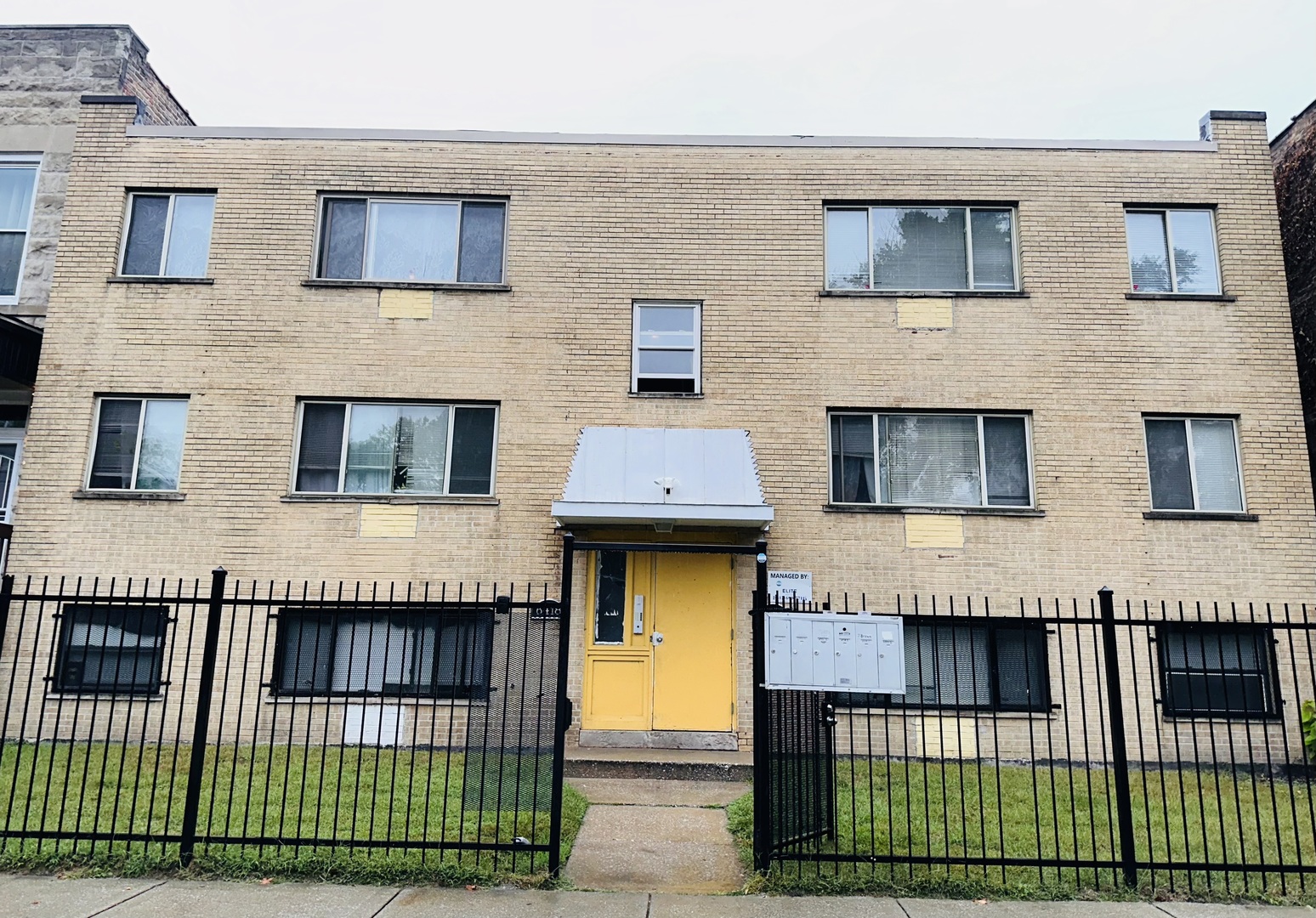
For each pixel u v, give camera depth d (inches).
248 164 443.5
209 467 412.8
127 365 422.0
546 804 288.0
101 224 435.5
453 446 423.2
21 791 291.9
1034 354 424.5
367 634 398.9
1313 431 459.8
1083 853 249.1
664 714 392.8
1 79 481.1
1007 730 387.5
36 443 413.1
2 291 457.7
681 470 402.6
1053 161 442.9
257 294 429.4
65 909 201.8
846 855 225.3
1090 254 433.4
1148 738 386.0
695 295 433.4
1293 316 483.8
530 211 441.4
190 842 226.8
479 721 386.6
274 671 383.6
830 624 237.3
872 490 418.9
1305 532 405.1
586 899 215.3
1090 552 404.5
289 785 305.1
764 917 205.8
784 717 252.1
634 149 446.9
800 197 443.2
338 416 425.4
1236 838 268.2
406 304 430.3
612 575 405.7
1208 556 403.2
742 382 424.5
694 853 252.8
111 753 360.8
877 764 368.8
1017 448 422.3
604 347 428.5
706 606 402.6
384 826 258.8
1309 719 375.2
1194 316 426.9
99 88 480.1
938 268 440.8
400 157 445.4
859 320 430.3
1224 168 440.8
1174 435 421.1
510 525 409.4
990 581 402.3
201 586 401.4
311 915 201.8
